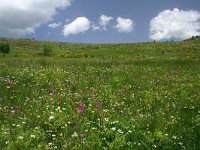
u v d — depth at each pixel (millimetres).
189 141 9711
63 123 10375
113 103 14000
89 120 11406
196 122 11695
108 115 11664
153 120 11305
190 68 31422
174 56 66125
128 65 31500
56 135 9734
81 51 84625
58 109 11781
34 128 9930
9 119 10742
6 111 11656
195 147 9312
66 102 13094
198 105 14547
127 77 21156
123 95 15617
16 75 18391
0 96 13719
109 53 77062
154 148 9156
